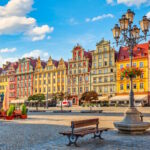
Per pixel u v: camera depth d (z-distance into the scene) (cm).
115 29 1725
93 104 6406
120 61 7069
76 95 7931
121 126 1523
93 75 7619
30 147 1118
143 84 6669
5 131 1717
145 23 1634
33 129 1834
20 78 9794
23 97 9544
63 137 1423
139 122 1538
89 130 1286
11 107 2880
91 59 8088
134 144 1166
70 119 2909
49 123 2345
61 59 8525
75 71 8075
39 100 6856
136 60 6844
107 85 7312
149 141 1245
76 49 8094
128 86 6900
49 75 8800
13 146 1147
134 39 1678
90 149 1061
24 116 3025
